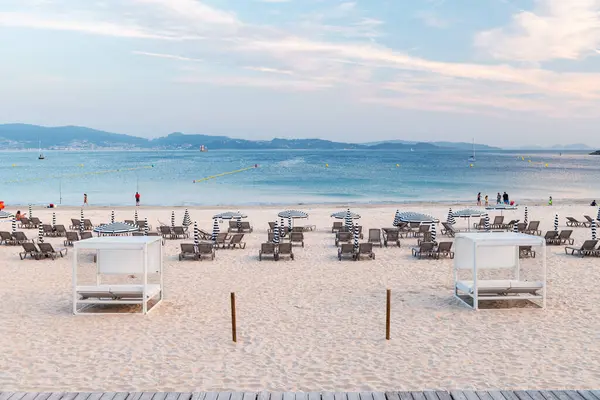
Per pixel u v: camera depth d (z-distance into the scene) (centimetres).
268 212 3725
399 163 15388
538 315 1253
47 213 3703
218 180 7681
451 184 6956
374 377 900
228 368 940
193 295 1452
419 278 1662
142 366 949
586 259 1966
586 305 1335
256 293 1474
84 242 1277
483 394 754
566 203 4450
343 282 1609
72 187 6588
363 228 2931
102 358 988
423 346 1048
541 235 2658
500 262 1396
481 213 2712
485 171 11138
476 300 1291
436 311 1290
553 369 931
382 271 1773
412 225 2811
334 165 13375
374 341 1078
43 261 1966
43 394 757
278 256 1992
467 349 1031
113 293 1286
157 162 15775
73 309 1288
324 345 1055
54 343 1069
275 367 944
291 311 1295
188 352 1018
